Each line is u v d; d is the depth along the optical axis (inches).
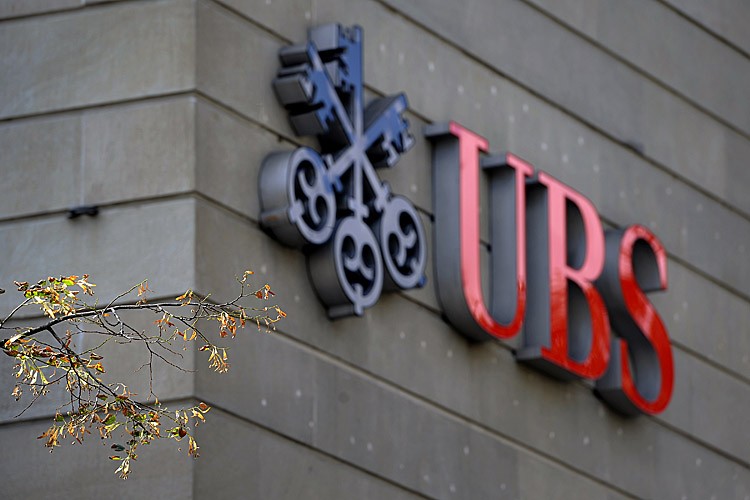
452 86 1054.4
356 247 950.4
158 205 900.6
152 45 921.5
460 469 1000.2
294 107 949.2
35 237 915.4
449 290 1012.5
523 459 1042.7
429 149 1032.2
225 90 922.7
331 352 941.8
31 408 897.5
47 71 935.7
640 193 1181.1
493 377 1034.7
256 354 903.7
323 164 941.8
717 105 1263.5
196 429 869.8
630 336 1133.1
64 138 924.0
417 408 983.6
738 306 1248.2
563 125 1128.2
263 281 915.4
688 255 1212.5
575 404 1087.6
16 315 906.7
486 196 1057.5
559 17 1140.5
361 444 946.1
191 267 887.1
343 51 970.1
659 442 1147.3
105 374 882.1
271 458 900.0
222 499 873.5
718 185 1250.0
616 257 1125.7
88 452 882.8
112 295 894.4
